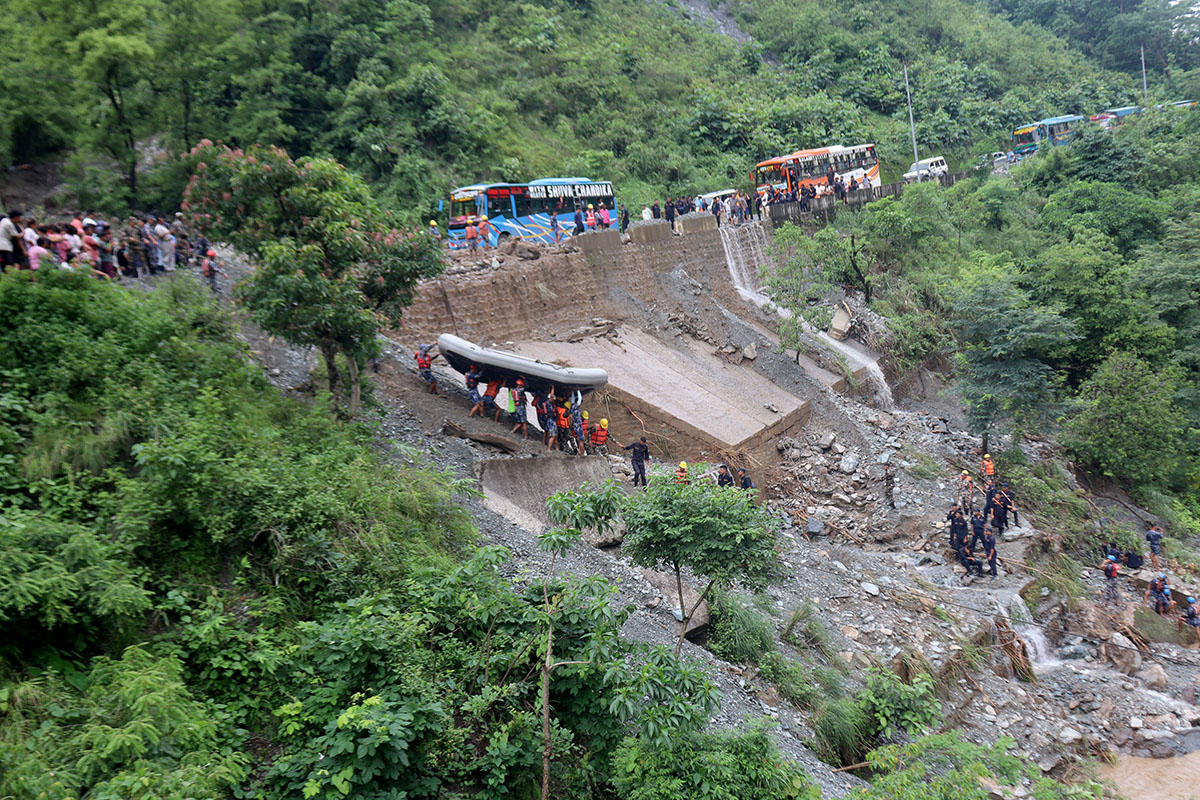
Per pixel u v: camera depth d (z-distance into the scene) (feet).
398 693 26.27
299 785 23.75
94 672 23.98
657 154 144.66
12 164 95.91
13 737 20.68
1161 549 77.00
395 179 110.63
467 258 78.79
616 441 70.49
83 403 34.35
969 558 63.52
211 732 23.70
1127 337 95.81
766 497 72.18
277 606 29.37
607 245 90.38
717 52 191.72
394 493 37.58
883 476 74.74
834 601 53.93
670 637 41.45
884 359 98.84
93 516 29.58
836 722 40.14
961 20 253.03
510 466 51.67
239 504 31.68
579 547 46.50
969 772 26.99
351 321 41.65
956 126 196.75
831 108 177.88
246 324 55.36
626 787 26.76
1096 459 86.28
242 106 106.83
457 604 30.68
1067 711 51.06
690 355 87.15
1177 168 135.64
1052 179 141.69
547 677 26.55
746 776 27.58
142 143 107.65
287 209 42.70
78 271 39.96
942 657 50.26
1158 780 45.60
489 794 26.12
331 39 125.39
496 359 57.62
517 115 140.46
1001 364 79.77
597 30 177.17
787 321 90.17
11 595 22.71
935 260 112.47
